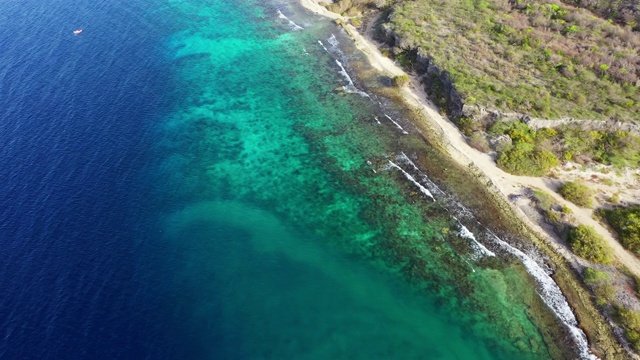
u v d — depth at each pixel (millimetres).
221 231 49938
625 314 38625
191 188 55469
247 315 41719
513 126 56969
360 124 63281
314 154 59875
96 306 42031
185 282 44469
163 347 39156
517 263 44531
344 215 51500
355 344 39531
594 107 57500
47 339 39375
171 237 49031
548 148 54562
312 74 74500
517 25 74625
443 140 58500
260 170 58062
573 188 49562
